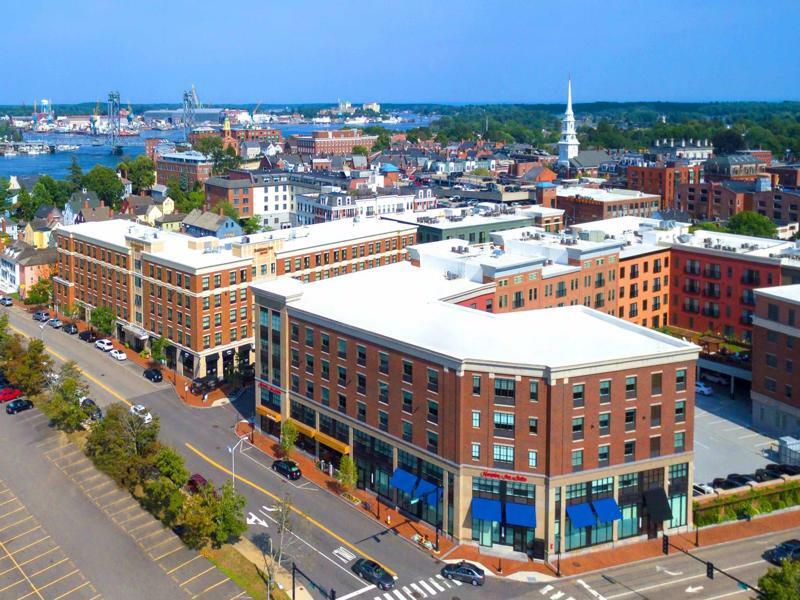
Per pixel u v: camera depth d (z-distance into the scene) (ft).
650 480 323.16
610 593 285.43
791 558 299.99
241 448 401.29
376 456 354.13
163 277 513.04
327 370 374.22
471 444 315.17
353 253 597.52
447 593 285.43
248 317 518.78
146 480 348.59
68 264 618.85
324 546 315.37
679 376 321.93
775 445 412.36
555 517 307.78
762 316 427.33
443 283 437.99
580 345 329.93
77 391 427.74
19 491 358.02
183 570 299.17
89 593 285.23
